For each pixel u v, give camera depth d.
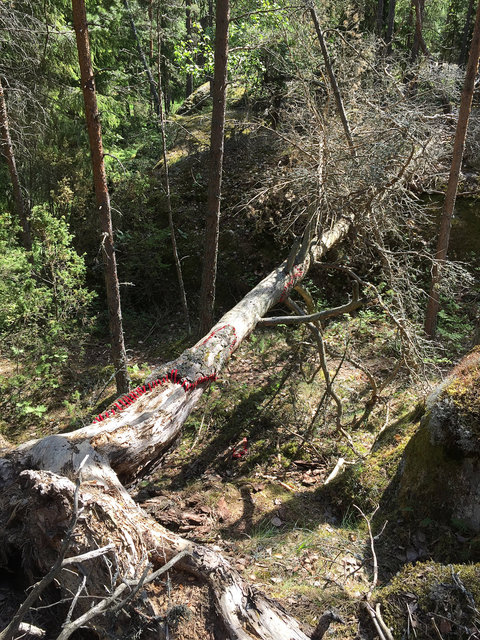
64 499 2.78
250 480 4.96
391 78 6.80
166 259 10.26
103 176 5.95
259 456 5.43
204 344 4.16
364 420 5.89
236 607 2.55
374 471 4.43
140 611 2.49
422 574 3.08
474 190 9.13
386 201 5.98
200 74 10.10
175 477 5.14
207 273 7.62
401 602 2.96
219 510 4.42
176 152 12.62
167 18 8.30
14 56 9.85
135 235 10.02
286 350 7.73
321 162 5.12
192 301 9.88
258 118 10.55
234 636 2.43
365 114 6.22
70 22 11.48
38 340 8.07
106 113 11.80
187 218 10.63
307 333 7.88
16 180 9.25
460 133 7.03
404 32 16.66
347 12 8.61
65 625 1.72
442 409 3.84
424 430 4.02
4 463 3.43
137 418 3.57
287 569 3.61
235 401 6.36
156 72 10.56
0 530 3.18
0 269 8.02
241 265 9.71
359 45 7.80
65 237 8.36
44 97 10.43
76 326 8.84
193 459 5.44
